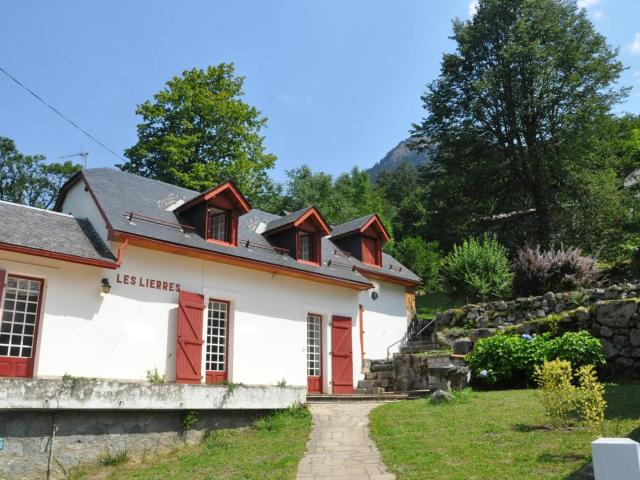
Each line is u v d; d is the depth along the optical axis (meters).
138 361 14.10
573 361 13.70
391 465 8.30
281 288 18.02
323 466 8.73
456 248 24.58
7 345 12.29
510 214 34.81
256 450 10.43
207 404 11.95
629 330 14.24
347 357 19.52
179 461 10.42
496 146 34.81
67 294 13.21
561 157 32.34
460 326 21.11
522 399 11.88
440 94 36.72
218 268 16.41
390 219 55.50
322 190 45.16
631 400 10.62
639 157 41.00
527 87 33.91
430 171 37.91
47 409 9.97
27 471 9.68
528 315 19.62
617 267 24.38
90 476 10.05
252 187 36.19
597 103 32.69
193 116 34.09
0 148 44.53
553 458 7.65
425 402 12.85
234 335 16.30
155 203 16.94
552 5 34.69
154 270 14.95
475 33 36.00
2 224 12.96
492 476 7.20
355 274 20.95
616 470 4.35
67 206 17.05
